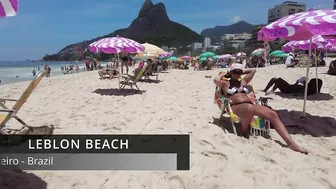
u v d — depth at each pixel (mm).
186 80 13609
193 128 4711
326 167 3451
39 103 7098
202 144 4012
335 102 7484
